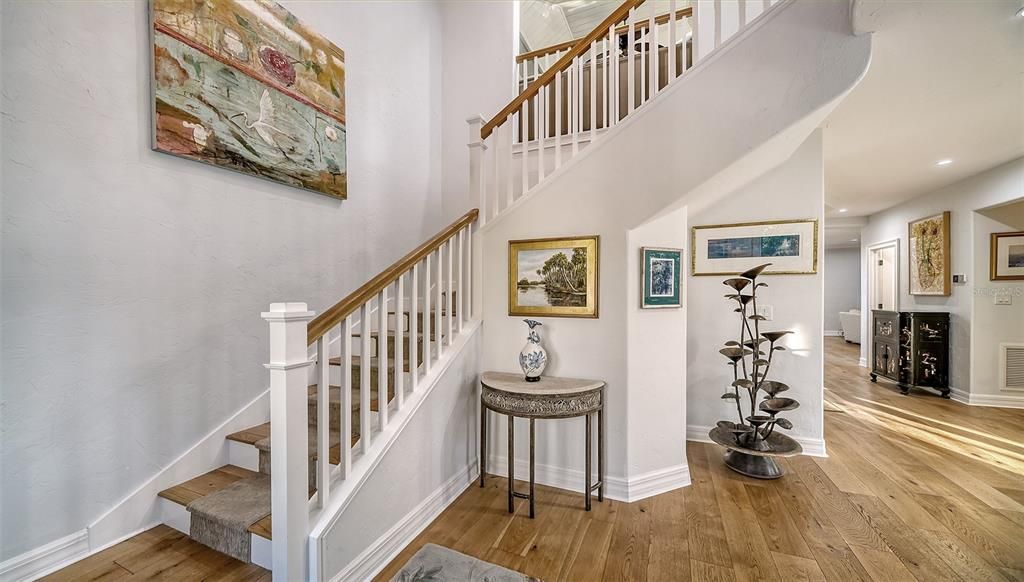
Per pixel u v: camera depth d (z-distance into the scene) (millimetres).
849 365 6391
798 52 1907
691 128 2127
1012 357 4059
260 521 1581
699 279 3229
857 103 2588
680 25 4070
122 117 1699
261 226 2289
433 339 2566
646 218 2223
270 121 2281
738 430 2676
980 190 4078
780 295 3020
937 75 2256
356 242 2949
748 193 3094
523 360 2281
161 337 1849
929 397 4480
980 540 1860
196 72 1925
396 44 3369
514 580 1597
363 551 1606
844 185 4539
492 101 3814
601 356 2324
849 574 1635
